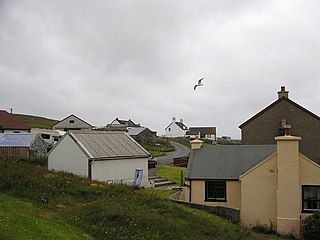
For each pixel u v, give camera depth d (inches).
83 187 875.4
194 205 940.0
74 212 681.6
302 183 941.2
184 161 2028.8
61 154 1264.8
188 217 767.1
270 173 970.7
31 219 573.6
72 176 1018.1
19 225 532.1
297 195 926.4
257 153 1099.3
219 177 1035.9
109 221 644.1
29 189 786.2
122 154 1284.4
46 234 517.7
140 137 3348.9
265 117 1621.6
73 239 526.0
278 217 934.4
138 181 1309.1
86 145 1234.0
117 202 770.2
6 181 796.0
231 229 775.1
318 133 1555.1
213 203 1036.5
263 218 970.1
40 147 1813.5
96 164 1206.3
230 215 928.3
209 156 1114.7
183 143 3981.3
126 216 660.7
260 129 1625.2
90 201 792.9
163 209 772.0
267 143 1612.9
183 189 1156.5
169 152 2987.2
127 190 906.1
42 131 2493.8
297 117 1579.7
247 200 982.4
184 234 655.1
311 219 856.3
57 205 727.1
